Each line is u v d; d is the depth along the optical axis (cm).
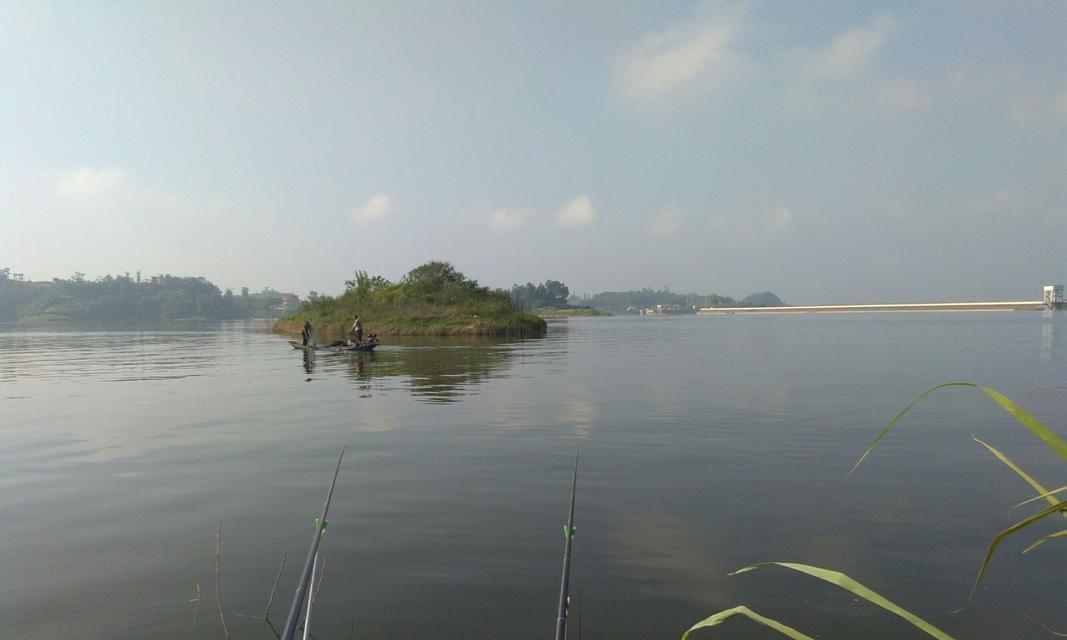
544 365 2369
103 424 1188
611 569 515
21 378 2070
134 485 773
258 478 800
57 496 730
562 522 626
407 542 575
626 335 5322
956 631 414
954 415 1215
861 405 1349
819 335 4894
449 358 2767
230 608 454
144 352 3512
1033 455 895
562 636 274
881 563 523
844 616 435
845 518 633
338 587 485
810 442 987
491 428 1112
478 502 691
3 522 641
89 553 559
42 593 479
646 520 629
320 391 1641
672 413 1258
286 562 536
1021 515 637
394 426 1138
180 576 509
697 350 3225
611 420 1184
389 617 438
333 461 884
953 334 4738
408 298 6338
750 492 722
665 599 463
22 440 1047
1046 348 3097
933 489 732
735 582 489
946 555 539
